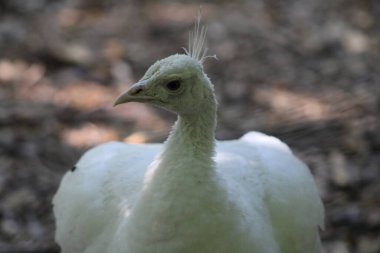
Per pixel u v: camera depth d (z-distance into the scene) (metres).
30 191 11.38
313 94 13.88
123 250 6.79
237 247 6.63
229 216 6.55
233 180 7.25
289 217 7.51
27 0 16.80
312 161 11.93
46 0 16.97
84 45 15.24
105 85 14.04
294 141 12.44
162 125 12.91
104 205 7.58
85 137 12.57
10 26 15.83
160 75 6.52
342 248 10.22
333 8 16.97
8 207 11.08
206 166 6.52
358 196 11.21
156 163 6.70
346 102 13.55
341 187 11.38
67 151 12.23
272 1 17.16
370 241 10.34
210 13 16.48
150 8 16.78
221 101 13.69
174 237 6.48
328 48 15.38
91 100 13.57
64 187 8.25
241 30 15.78
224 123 12.99
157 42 15.41
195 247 6.51
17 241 10.52
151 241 6.55
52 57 14.74
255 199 7.31
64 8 16.69
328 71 14.62
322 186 11.39
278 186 7.62
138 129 12.79
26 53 14.90
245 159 7.77
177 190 6.46
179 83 6.54
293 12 16.67
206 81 6.61
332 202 11.09
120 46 15.23
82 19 16.30
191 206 6.45
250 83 14.17
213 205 6.48
